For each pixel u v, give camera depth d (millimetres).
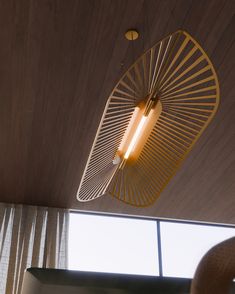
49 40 2496
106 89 2879
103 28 2395
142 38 2453
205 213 4766
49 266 4203
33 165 3842
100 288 735
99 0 2215
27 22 2367
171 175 1657
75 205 4613
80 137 3420
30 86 2879
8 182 4152
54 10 2285
